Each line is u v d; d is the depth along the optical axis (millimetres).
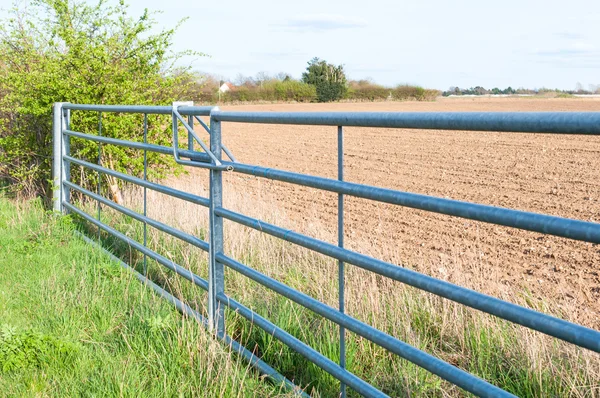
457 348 4145
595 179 13188
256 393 3373
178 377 3473
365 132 29750
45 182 10008
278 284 3584
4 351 3785
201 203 4414
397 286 4941
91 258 5957
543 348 3758
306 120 3193
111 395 3299
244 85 81500
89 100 8930
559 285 6008
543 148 19406
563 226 2045
